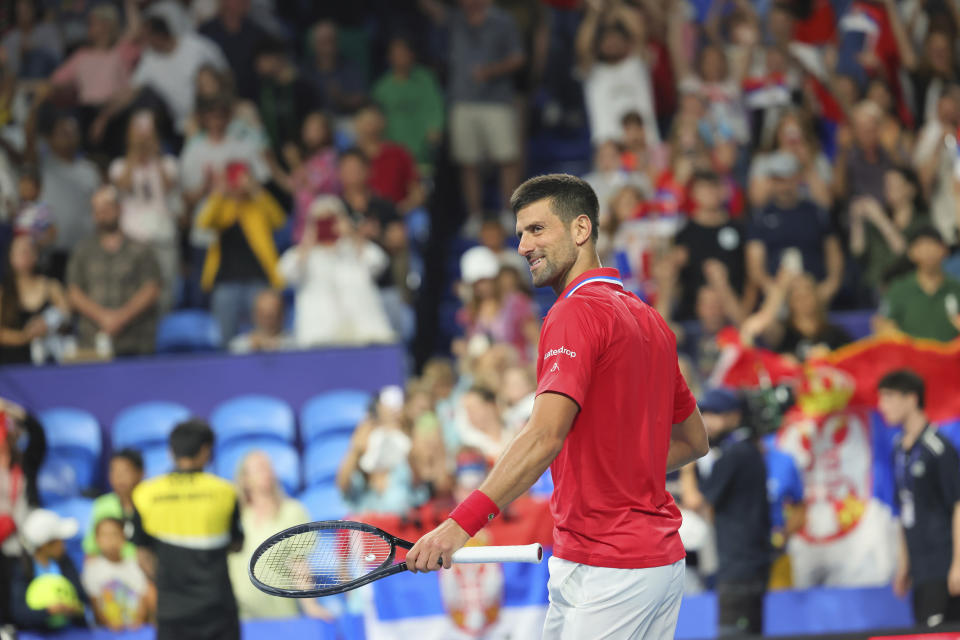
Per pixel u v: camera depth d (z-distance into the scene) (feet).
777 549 73.67
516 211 34.86
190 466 62.64
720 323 94.32
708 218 99.76
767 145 112.88
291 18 146.51
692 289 99.25
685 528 69.10
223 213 102.17
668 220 103.09
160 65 119.44
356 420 93.30
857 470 75.10
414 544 32.14
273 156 115.96
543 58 124.88
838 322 104.53
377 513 67.82
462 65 115.75
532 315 96.78
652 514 33.45
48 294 98.53
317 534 36.14
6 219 102.73
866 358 75.97
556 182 34.37
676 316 99.86
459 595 67.00
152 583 64.54
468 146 115.55
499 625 66.95
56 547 67.77
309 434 93.97
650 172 109.09
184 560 61.57
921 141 111.55
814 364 76.28
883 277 99.04
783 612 70.28
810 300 91.45
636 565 32.63
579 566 33.04
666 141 119.03
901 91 124.36
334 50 129.70
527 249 34.53
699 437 37.37
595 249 34.94
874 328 98.53
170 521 61.67
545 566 67.36
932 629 63.36
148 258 99.50
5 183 104.32
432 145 125.59
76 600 66.54
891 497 75.25
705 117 113.39
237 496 63.16
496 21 115.85
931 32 123.65
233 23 123.13
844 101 121.39
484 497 30.83
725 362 78.59
